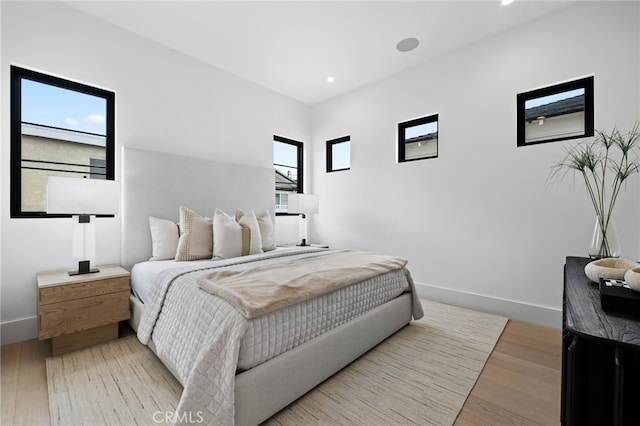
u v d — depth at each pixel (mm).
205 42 2852
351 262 2215
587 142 2266
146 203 2664
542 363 1827
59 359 1804
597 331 717
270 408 1282
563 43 2375
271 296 1359
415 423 1298
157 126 2848
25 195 2197
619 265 1263
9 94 2072
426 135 3369
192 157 3018
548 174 2447
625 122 2119
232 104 3506
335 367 1642
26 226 2133
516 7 2367
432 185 3178
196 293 1506
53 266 2238
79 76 2373
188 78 3086
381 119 3660
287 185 4434
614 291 905
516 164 2611
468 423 1305
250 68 3383
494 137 2736
